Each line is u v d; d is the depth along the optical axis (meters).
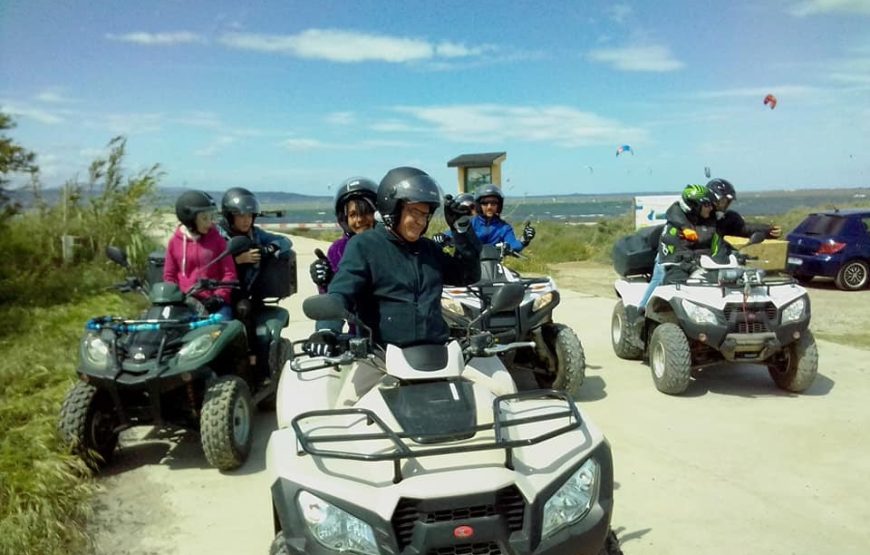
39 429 5.36
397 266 3.69
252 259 6.41
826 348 8.98
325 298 3.38
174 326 5.49
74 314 10.36
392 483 2.83
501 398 3.29
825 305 12.66
